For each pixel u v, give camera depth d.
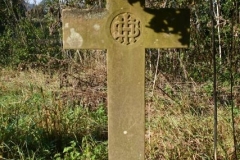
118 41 2.24
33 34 7.92
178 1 4.73
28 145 3.29
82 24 2.23
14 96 4.92
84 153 3.07
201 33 5.09
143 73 2.27
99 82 4.92
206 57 5.06
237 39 4.28
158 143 3.25
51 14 7.31
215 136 2.65
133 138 2.32
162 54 5.34
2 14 8.59
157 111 3.79
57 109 3.70
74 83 4.85
